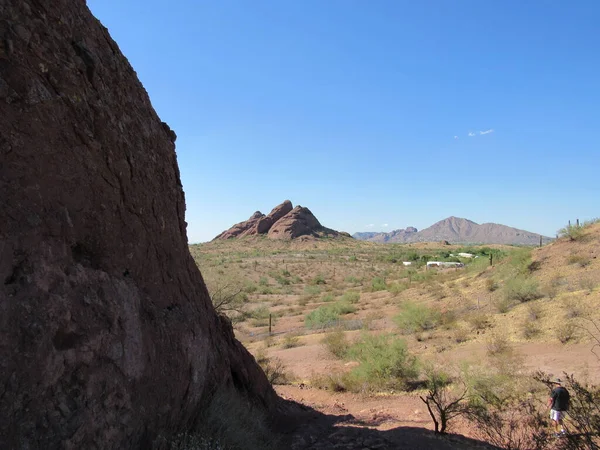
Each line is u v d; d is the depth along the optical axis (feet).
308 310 117.19
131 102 17.81
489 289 86.38
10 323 9.65
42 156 11.79
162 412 15.21
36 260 10.87
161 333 15.92
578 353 43.91
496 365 38.45
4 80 11.02
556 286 72.59
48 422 10.12
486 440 23.81
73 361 11.11
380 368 44.32
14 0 11.98
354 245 492.54
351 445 22.98
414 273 179.63
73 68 13.82
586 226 94.43
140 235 16.44
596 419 17.49
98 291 12.98
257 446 20.31
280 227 531.50
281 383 49.19
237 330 94.32
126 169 15.84
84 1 16.28
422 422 29.35
